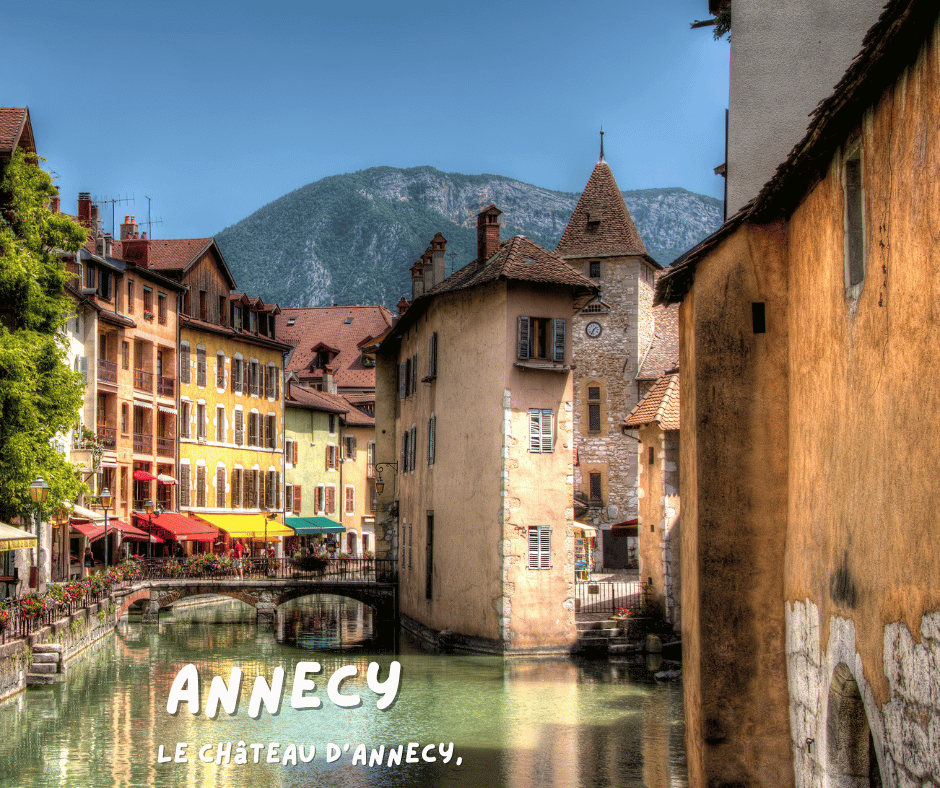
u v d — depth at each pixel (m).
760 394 12.59
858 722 9.88
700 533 12.55
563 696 25.64
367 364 80.56
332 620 46.56
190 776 18.61
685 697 14.06
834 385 10.31
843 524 9.81
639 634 32.53
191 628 42.03
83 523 43.34
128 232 60.62
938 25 7.44
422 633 37.56
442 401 35.97
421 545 38.38
